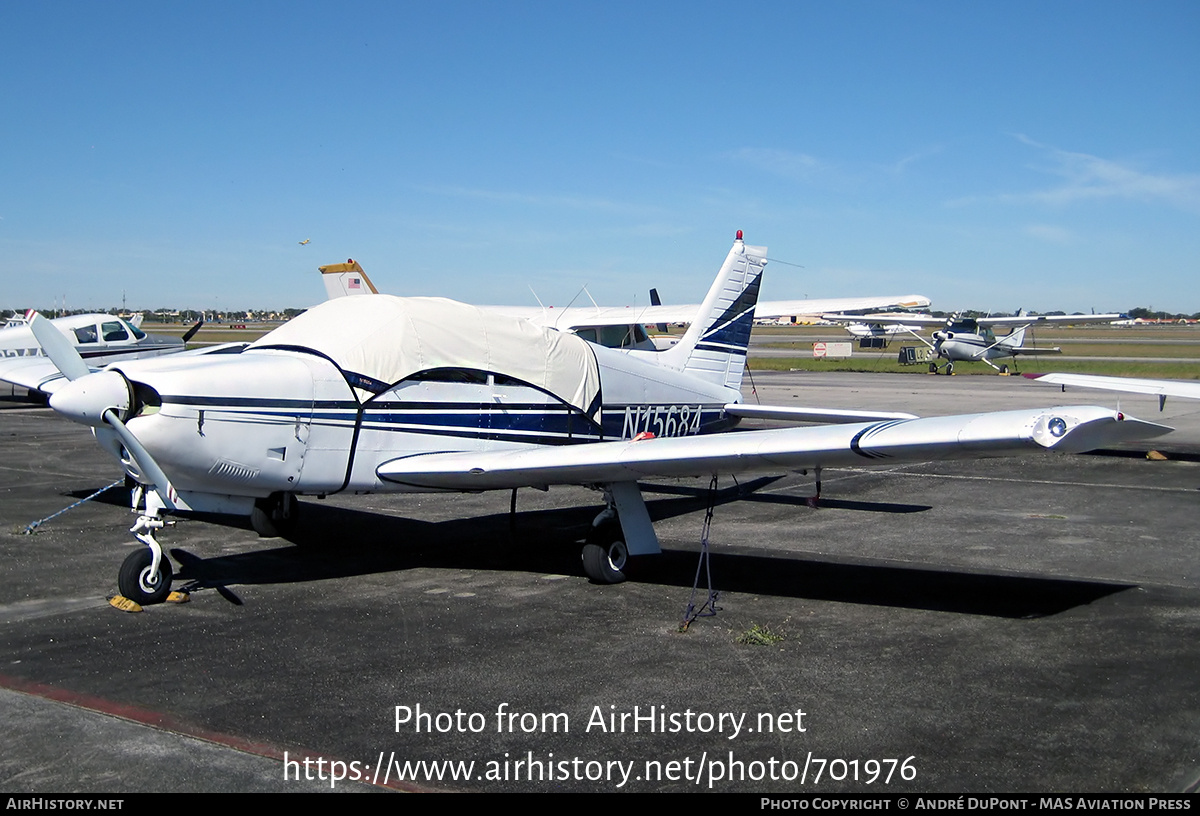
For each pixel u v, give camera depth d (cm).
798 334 9375
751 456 566
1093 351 5066
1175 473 1191
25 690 444
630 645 514
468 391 721
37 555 733
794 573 679
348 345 666
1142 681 453
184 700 432
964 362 3859
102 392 579
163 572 600
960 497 1019
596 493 1055
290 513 807
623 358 880
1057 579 656
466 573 686
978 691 441
